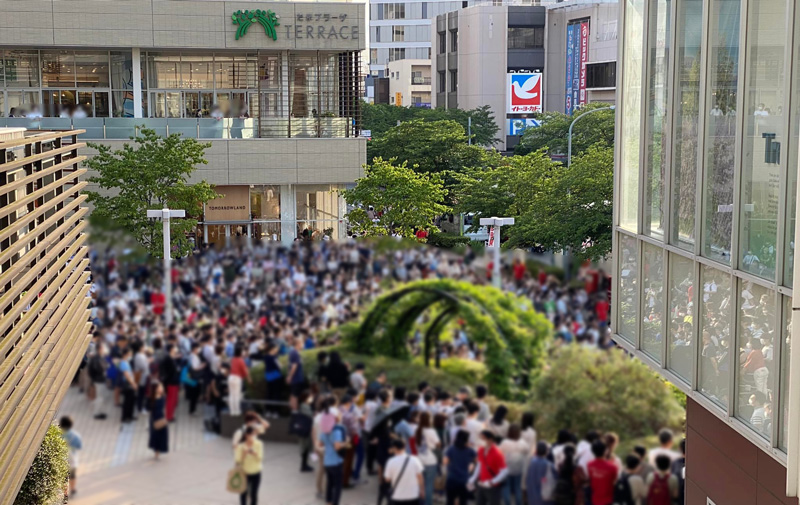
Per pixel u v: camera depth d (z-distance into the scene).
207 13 35.69
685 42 7.81
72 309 9.92
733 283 6.88
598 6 77.12
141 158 30.78
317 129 36.31
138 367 39.78
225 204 35.19
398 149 49.84
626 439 31.16
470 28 84.25
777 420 6.28
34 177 8.19
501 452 29.66
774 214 6.32
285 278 39.19
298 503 32.88
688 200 7.75
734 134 6.91
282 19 36.22
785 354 6.19
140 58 36.34
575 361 33.62
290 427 36.22
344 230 36.12
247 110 37.09
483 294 36.78
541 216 34.06
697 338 7.57
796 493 5.91
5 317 6.94
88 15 34.97
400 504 29.33
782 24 6.22
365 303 38.16
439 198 33.75
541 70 83.00
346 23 36.66
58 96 35.94
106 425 39.69
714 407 7.20
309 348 38.25
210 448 37.84
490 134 69.06
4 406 6.82
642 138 8.70
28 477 10.56
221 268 39.88
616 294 9.48
